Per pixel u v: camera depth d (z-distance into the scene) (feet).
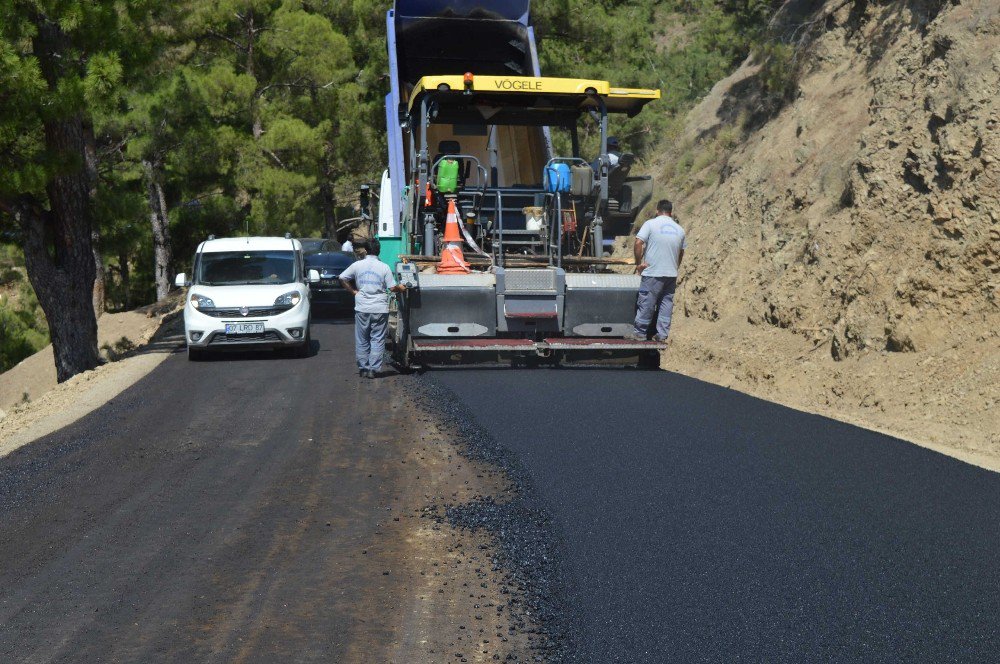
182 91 95.35
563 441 26.91
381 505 22.49
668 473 23.61
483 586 17.52
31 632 15.98
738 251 47.96
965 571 17.43
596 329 39.19
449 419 30.53
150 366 47.44
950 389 31.14
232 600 17.13
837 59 51.39
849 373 35.29
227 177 115.75
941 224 35.04
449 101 42.19
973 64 37.68
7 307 114.11
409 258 40.04
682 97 81.05
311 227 116.26
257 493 23.80
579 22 87.30
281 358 48.08
